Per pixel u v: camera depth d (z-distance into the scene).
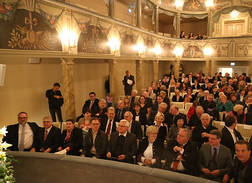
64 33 6.96
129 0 13.94
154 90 10.38
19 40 5.42
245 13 16.39
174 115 5.91
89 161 2.00
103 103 6.57
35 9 5.84
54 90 7.20
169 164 3.73
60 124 5.47
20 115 4.39
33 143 4.53
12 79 6.59
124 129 4.18
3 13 4.97
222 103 7.30
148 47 13.74
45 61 7.86
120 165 1.89
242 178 2.84
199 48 17.62
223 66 18.70
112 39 9.79
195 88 12.11
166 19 19.91
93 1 10.48
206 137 4.59
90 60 10.59
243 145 2.77
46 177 1.78
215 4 17.27
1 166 1.69
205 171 3.40
